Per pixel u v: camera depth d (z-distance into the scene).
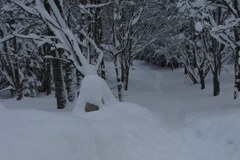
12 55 26.09
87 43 14.91
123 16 19.94
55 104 18.97
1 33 23.41
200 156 7.64
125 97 20.78
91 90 10.61
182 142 9.07
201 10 13.98
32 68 29.97
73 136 4.77
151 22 22.12
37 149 4.05
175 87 28.09
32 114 5.21
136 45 23.31
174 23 23.41
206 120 10.39
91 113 10.20
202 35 21.58
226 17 19.05
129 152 7.18
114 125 6.82
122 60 22.67
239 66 15.41
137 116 10.86
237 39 14.17
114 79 30.66
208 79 29.48
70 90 19.64
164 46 30.70
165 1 21.67
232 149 7.45
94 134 5.59
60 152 4.31
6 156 3.72
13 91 30.95
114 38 18.41
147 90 26.81
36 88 30.77
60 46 13.84
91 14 15.70
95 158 5.05
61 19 14.45
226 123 8.85
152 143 8.63
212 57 21.20
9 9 15.26
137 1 19.88
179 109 16.62
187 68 27.84
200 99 19.61
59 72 17.42
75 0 15.62
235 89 15.95
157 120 11.65
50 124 4.74
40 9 13.87
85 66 13.73
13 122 4.71
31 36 13.89
